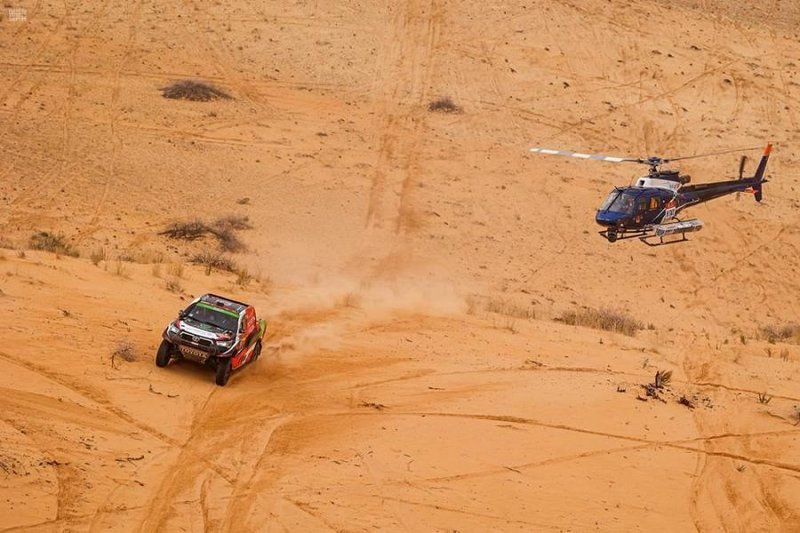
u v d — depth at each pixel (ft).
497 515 201.05
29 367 225.56
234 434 218.79
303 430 226.38
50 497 177.06
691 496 223.30
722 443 252.42
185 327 243.19
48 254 324.19
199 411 226.38
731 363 325.83
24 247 363.97
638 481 225.56
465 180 585.63
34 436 195.00
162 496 187.42
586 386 277.64
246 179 539.29
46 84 609.83
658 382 288.51
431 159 605.73
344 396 250.16
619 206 345.72
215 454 207.92
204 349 239.91
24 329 245.24
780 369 325.83
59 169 508.12
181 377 242.37
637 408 265.34
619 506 213.05
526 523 199.93
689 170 641.40
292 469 206.69
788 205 616.39
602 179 613.93
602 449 237.86
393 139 625.82
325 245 479.82
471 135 647.56
